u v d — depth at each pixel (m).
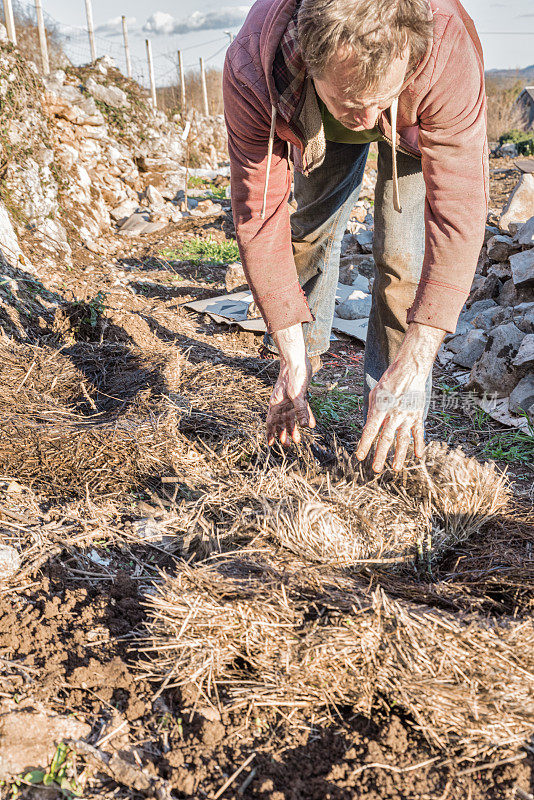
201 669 1.48
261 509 1.99
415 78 1.46
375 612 1.50
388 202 2.17
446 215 1.61
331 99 1.40
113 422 2.73
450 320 1.65
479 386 3.41
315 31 1.24
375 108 1.40
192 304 5.27
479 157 1.62
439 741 1.33
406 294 2.28
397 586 1.72
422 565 1.87
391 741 1.35
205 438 2.77
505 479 2.31
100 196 8.89
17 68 7.70
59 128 9.48
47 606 1.68
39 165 7.19
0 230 5.60
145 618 1.71
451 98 1.51
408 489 2.10
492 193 14.33
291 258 1.88
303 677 1.44
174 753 1.32
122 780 1.27
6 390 3.03
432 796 1.25
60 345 3.82
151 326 4.43
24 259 5.59
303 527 1.83
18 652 1.54
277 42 1.53
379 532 1.88
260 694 1.45
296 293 1.87
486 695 1.35
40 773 1.27
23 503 2.14
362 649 1.44
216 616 1.52
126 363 3.57
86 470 2.39
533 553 1.90
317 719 1.43
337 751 1.36
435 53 1.44
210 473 2.41
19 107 7.25
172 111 15.95
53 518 2.10
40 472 2.35
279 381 1.97
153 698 1.44
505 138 30.56
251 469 2.38
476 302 4.51
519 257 4.09
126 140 10.88
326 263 2.55
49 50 11.26
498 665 1.40
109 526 2.09
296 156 1.88
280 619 1.52
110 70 12.31
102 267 6.80
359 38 1.21
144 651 1.56
